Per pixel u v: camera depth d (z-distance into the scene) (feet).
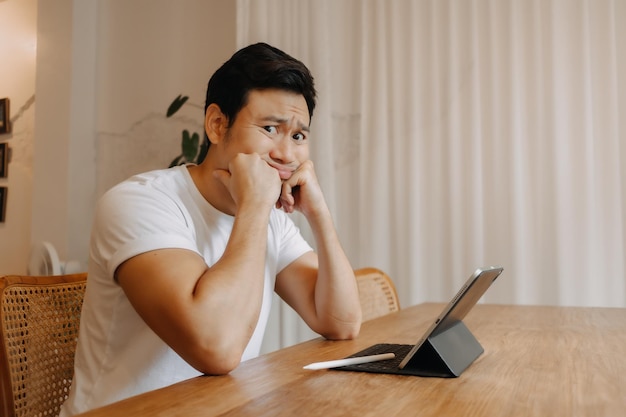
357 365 3.03
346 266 4.24
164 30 12.23
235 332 3.02
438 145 9.27
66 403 3.64
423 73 9.39
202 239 3.89
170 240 3.31
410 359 2.92
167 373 3.57
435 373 2.83
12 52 14.11
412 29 9.42
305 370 2.99
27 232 13.61
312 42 9.89
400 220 9.43
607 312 5.44
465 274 9.04
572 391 2.54
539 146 8.64
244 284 3.17
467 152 9.07
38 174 12.80
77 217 12.51
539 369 2.99
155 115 12.23
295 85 3.84
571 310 5.60
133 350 3.56
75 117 12.56
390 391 2.53
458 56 9.17
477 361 3.20
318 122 9.73
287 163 3.90
